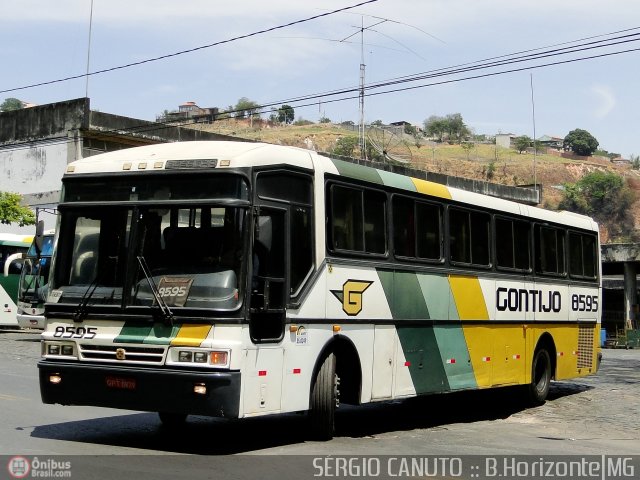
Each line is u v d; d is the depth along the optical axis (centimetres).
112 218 1005
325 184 1105
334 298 1107
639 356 3391
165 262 973
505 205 1557
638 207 15788
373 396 1179
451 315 1368
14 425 1105
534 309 1638
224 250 957
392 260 1231
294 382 1034
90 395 977
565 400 1759
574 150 19288
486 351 1470
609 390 1947
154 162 1003
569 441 1247
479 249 1467
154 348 948
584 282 1858
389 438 1180
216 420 1255
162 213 984
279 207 1020
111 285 986
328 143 13025
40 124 3644
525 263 1617
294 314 1037
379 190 1216
